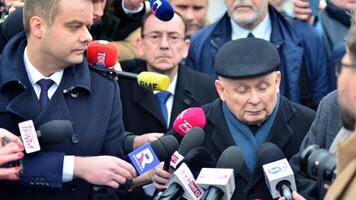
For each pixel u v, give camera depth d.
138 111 5.60
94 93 4.38
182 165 3.93
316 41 6.30
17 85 4.26
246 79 4.51
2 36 4.94
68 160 4.18
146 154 4.30
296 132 4.71
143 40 5.82
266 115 4.61
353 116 2.99
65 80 4.32
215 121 4.70
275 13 6.38
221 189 3.75
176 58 5.74
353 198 2.82
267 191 4.44
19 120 4.23
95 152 4.32
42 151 4.21
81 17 4.18
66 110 4.27
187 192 3.86
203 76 5.84
